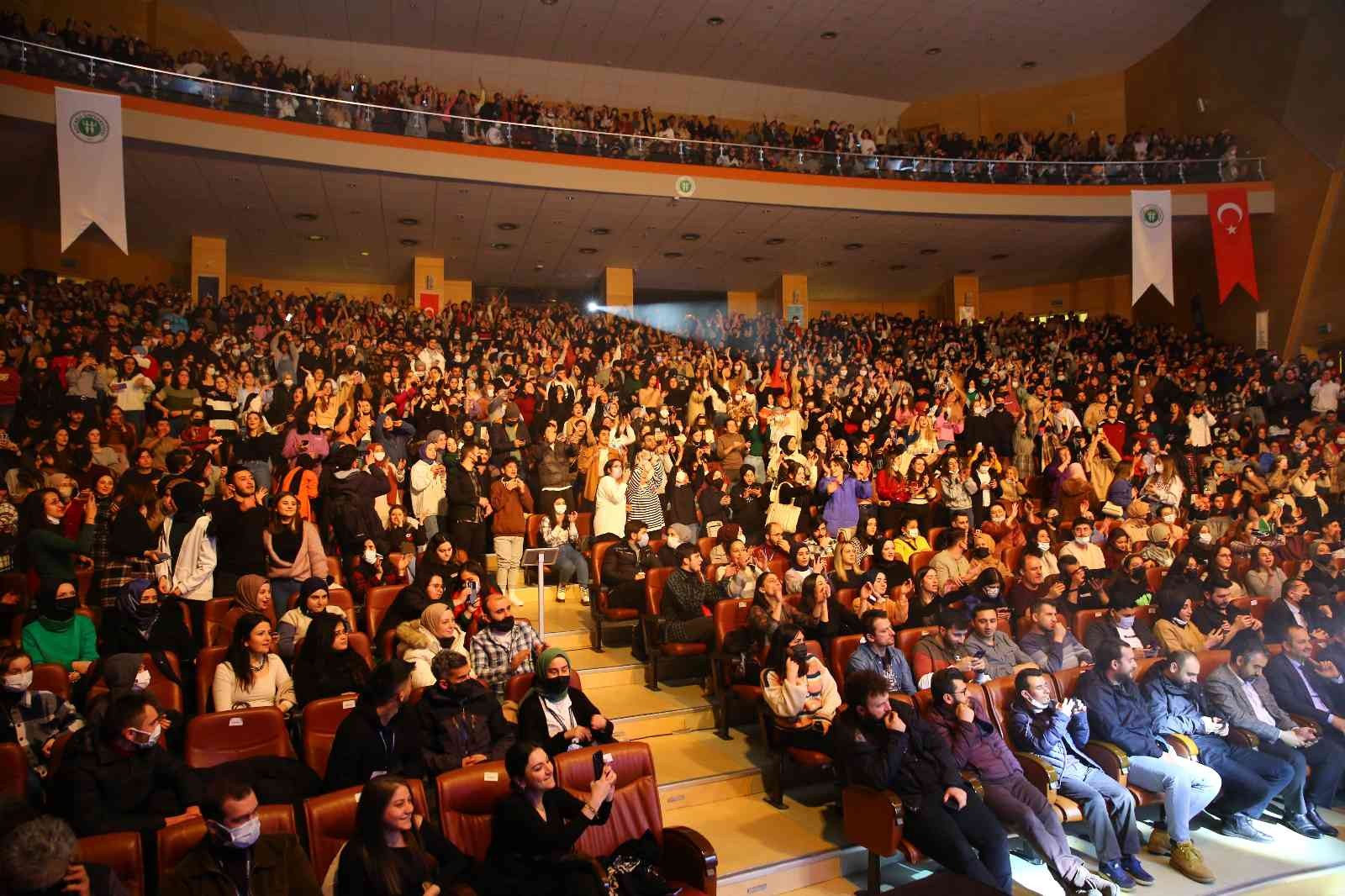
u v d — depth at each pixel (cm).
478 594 746
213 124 1539
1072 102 2495
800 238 2188
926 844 550
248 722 538
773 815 645
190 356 1262
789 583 876
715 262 2397
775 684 656
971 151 2145
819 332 2158
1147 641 828
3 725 500
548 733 570
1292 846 658
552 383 1417
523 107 1892
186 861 396
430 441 1040
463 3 1969
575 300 2656
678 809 653
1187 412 1739
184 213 1866
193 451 936
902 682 701
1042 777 609
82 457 986
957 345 2086
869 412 1588
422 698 561
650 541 1006
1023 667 651
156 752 483
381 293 2467
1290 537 1163
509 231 2080
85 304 1482
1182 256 2322
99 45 1512
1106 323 2205
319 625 610
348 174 1691
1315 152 1912
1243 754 687
